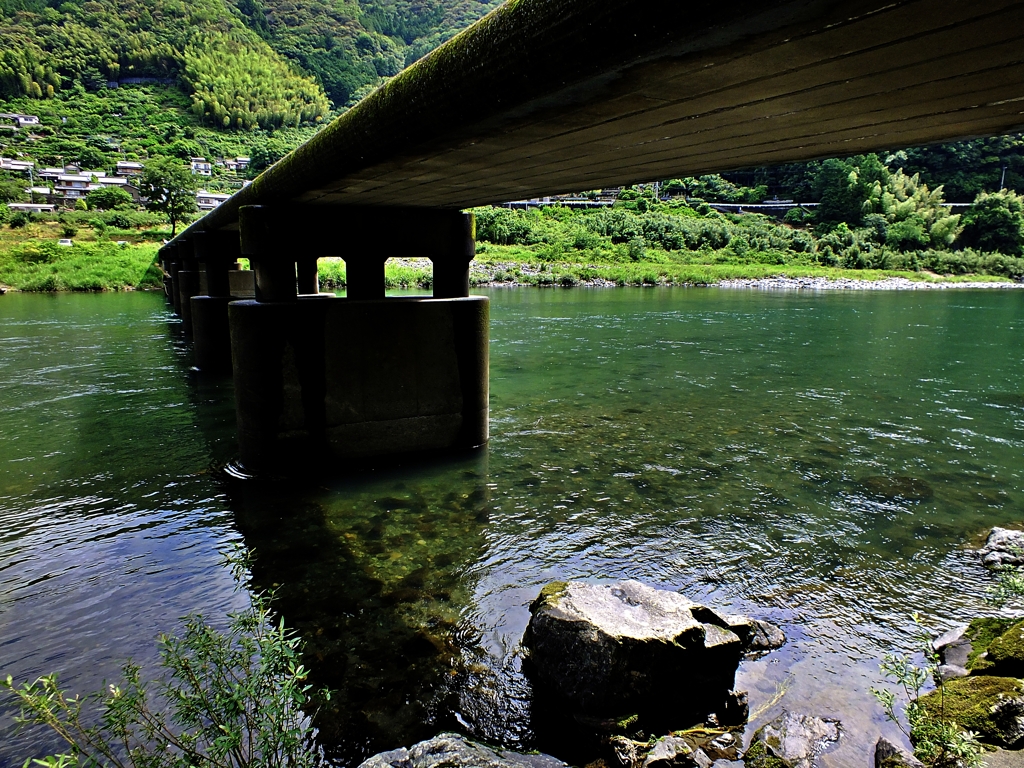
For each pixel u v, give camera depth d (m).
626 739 3.22
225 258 13.53
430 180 5.41
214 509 6.32
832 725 3.29
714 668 3.68
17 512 6.24
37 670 3.87
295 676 2.81
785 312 28.38
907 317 26.53
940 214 81.06
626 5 2.08
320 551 5.43
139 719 3.36
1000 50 2.17
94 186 82.88
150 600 4.67
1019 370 14.25
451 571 5.09
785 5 1.77
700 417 9.96
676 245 67.06
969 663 3.80
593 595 3.94
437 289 8.02
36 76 134.50
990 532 5.73
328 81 179.62
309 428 7.23
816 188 86.69
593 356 15.84
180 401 10.82
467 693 3.64
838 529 5.90
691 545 5.57
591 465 7.62
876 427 9.47
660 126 3.40
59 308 26.91
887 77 2.50
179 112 138.62
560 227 66.25
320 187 5.80
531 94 2.78
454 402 8.00
